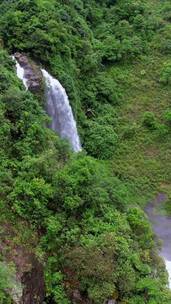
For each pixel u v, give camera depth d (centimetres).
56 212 2198
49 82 3362
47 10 3769
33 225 2155
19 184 2214
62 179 2228
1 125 2412
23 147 2411
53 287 2000
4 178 2231
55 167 2338
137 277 2088
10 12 3650
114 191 2436
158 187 3531
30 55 3494
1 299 1706
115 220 2225
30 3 3703
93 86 4078
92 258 1994
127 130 3919
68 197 2181
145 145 3850
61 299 1975
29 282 1914
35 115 2650
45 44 3509
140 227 2333
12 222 2130
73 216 2194
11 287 1783
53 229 2111
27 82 3198
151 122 3941
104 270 1973
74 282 2011
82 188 2231
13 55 3441
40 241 2122
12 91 2606
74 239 2095
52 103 3372
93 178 2295
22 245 2066
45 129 2714
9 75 2873
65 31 3775
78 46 4050
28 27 3534
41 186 2203
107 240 2066
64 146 2661
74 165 2298
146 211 3316
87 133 3791
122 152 3788
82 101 3962
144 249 2266
